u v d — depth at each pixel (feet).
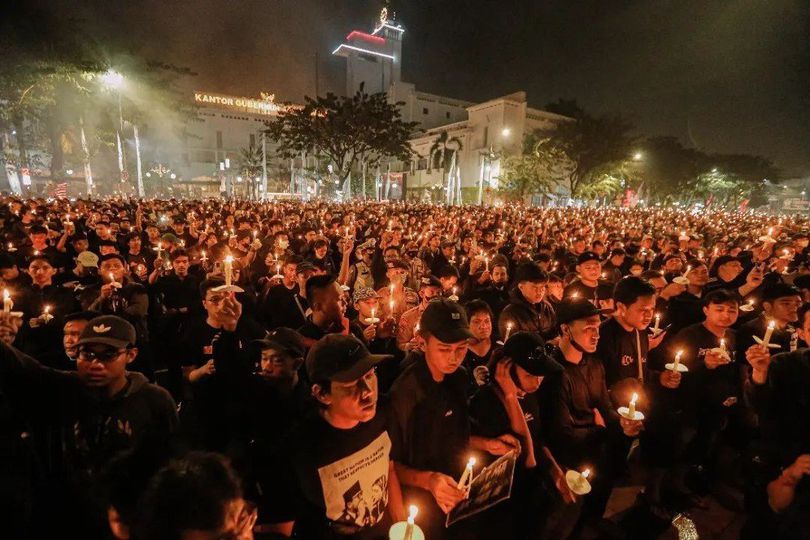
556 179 167.94
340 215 54.39
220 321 10.18
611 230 57.93
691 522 11.05
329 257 28.76
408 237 35.37
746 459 11.59
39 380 7.51
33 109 100.58
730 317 11.60
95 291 15.28
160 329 14.94
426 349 7.54
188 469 3.78
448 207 102.42
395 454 7.32
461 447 7.91
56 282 21.24
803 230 53.78
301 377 10.91
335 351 6.18
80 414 7.55
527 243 38.11
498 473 7.85
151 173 196.03
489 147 180.65
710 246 40.68
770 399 9.34
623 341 11.19
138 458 5.01
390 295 16.22
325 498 6.17
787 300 12.43
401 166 245.04
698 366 11.93
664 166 189.98
